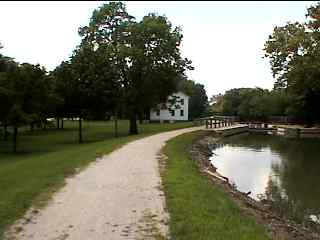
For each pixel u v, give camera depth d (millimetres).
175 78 49062
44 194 12641
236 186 19906
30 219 10031
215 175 19672
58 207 11133
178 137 37594
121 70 46906
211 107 121750
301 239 10453
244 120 90875
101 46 46938
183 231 9117
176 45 47594
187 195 12531
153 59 46719
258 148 40125
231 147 41062
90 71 42125
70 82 41844
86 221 9883
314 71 42094
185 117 95938
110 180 15086
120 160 20703
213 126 61531
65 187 13742
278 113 87000
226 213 10898
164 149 26406
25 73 34688
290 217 13984
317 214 14844
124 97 46656
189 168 18984
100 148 26453
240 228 9508
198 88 111250
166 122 87875
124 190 13336
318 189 19688
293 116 73625
